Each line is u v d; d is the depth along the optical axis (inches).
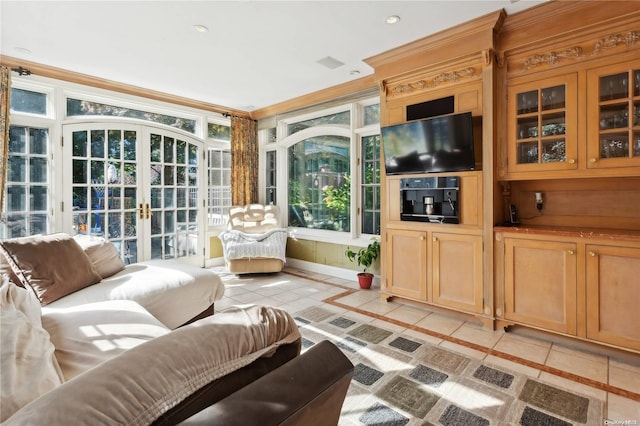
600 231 97.0
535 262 103.0
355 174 173.3
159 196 182.9
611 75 92.7
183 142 192.9
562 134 101.0
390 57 129.6
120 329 65.2
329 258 187.9
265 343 36.2
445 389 78.5
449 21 105.8
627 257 88.1
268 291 156.4
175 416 26.8
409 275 131.5
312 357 36.0
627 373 84.9
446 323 117.3
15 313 54.3
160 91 175.9
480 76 112.5
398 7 97.3
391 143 132.5
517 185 121.3
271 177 225.0
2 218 134.3
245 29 109.9
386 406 72.4
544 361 91.1
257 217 204.5
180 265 119.2
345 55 131.2
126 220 170.4
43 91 144.6
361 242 171.0
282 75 153.2
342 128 178.7
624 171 90.9
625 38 89.6
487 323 112.0
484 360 91.8
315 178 200.2
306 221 206.5
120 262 115.8
